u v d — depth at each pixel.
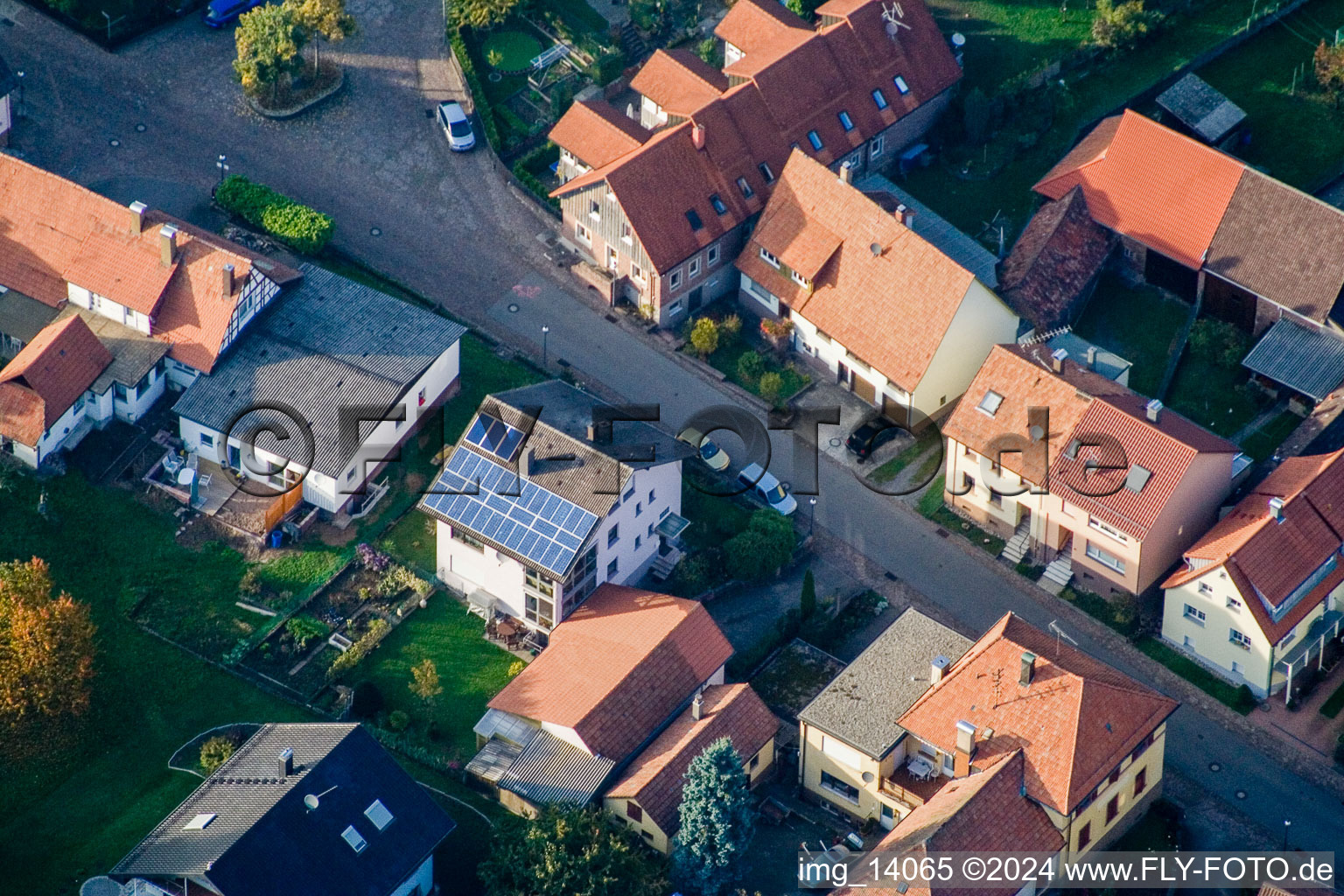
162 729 113.69
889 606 124.31
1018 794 106.00
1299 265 133.62
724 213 137.25
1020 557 126.56
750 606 123.75
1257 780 116.38
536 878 103.44
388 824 104.50
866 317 132.00
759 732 112.38
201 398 124.25
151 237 127.31
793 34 144.88
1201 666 121.50
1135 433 121.44
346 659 116.75
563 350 135.75
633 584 123.94
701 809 105.31
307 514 123.75
